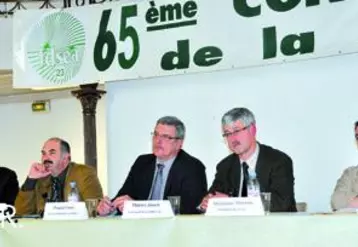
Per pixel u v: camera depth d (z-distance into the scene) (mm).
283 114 3025
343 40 2797
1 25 4309
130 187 3359
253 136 3072
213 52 3127
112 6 3402
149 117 3373
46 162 3070
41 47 3514
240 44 3059
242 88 3129
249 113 3096
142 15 3326
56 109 5520
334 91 2916
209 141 3191
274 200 2922
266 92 3068
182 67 3209
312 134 2955
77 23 3465
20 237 1938
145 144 3377
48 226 1902
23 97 5625
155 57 3279
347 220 1547
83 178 3055
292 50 2928
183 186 3205
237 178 3070
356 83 2863
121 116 3457
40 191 3043
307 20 2891
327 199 2902
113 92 3488
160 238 1769
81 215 1932
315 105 2955
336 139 2904
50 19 3514
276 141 3027
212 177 3156
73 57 3459
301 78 2994
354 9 2777
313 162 2947
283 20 2951
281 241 1619
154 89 3363
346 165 2875
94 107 4211
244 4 3055
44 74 3500
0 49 4301
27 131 5621
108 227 1827
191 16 3189
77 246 1862
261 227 1648
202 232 1722
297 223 1604
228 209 1747
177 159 3252
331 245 1560
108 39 3391
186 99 3271
